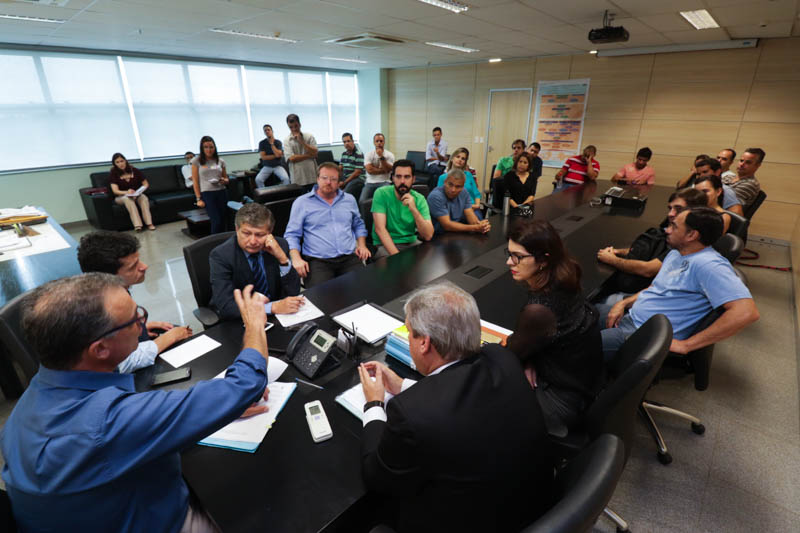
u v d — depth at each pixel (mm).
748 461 1774
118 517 801
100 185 5703
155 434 765
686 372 1757
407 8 3494
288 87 7957
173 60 6305
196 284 1914
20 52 5062
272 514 833
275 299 1954
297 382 1246
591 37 3746
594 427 1210
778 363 2484
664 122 5453
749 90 4746
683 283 1718
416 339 972
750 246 4836
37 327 726
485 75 7184
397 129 8922
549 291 1271
